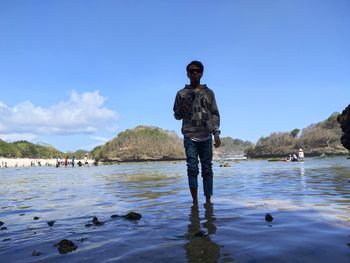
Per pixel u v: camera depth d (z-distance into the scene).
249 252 2.18
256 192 5.86
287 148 104.69
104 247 2.46
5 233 3.16
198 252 2.22
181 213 3.82
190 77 4.77
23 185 10.63
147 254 2.22
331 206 4.01
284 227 2.88
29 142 128.75
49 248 2.52
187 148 4.65
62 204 5.23
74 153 131.50
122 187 8.20
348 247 2.23
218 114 4.87
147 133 112.50
